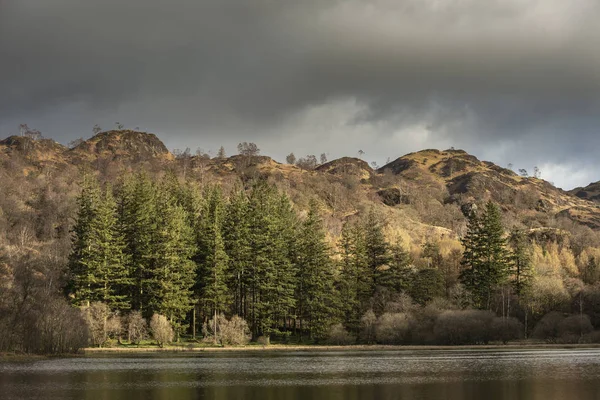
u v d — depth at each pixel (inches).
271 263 4709.6
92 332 3949.3
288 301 4675.2
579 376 2509.8
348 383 2346.2
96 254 4343.0
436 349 4124.0
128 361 3216.0
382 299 4877.0
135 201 4899.1
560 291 4960.6
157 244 4517.7
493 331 4488.2
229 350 4148.6
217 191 6781.5
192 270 4589.1
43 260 4938.5
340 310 4731.8
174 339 4409.5
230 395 2064.5
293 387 2242.9
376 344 4537.4
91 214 4739.2
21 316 3442.4
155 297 4431.6
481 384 2294.5
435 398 2004.2
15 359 3189.0
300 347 4357.8
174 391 2140.7
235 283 4820.4
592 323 4793.3
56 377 2493.8
